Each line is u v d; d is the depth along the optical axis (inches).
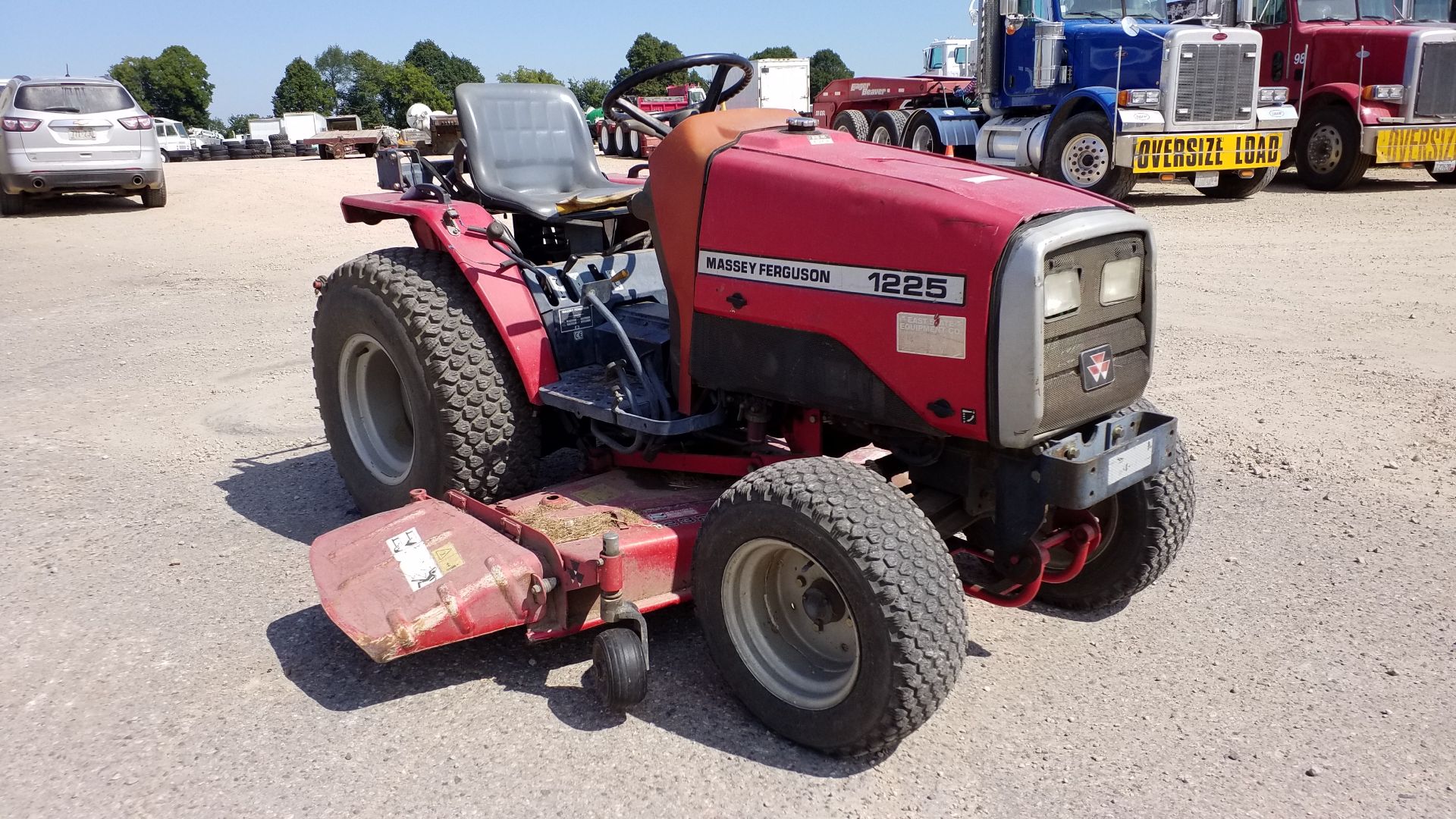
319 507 176.7
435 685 122.7
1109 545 135.6
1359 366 250.1
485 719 115.9
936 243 105.7
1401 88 530.3
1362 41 540.1
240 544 161.5
